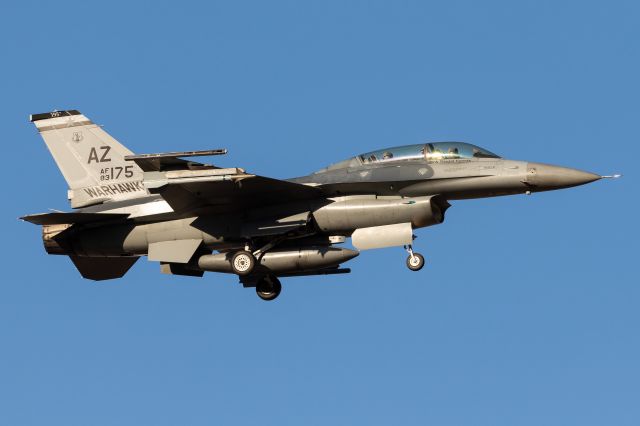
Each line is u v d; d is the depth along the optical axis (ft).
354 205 263.49
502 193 264.11
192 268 279.90
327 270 284.82
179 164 262.06
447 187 263.29
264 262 268.82
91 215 275.80
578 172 257.96
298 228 263.90
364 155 271.90
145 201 280.92
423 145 269.64
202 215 275.59
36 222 278.05
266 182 257.75
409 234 258.57
